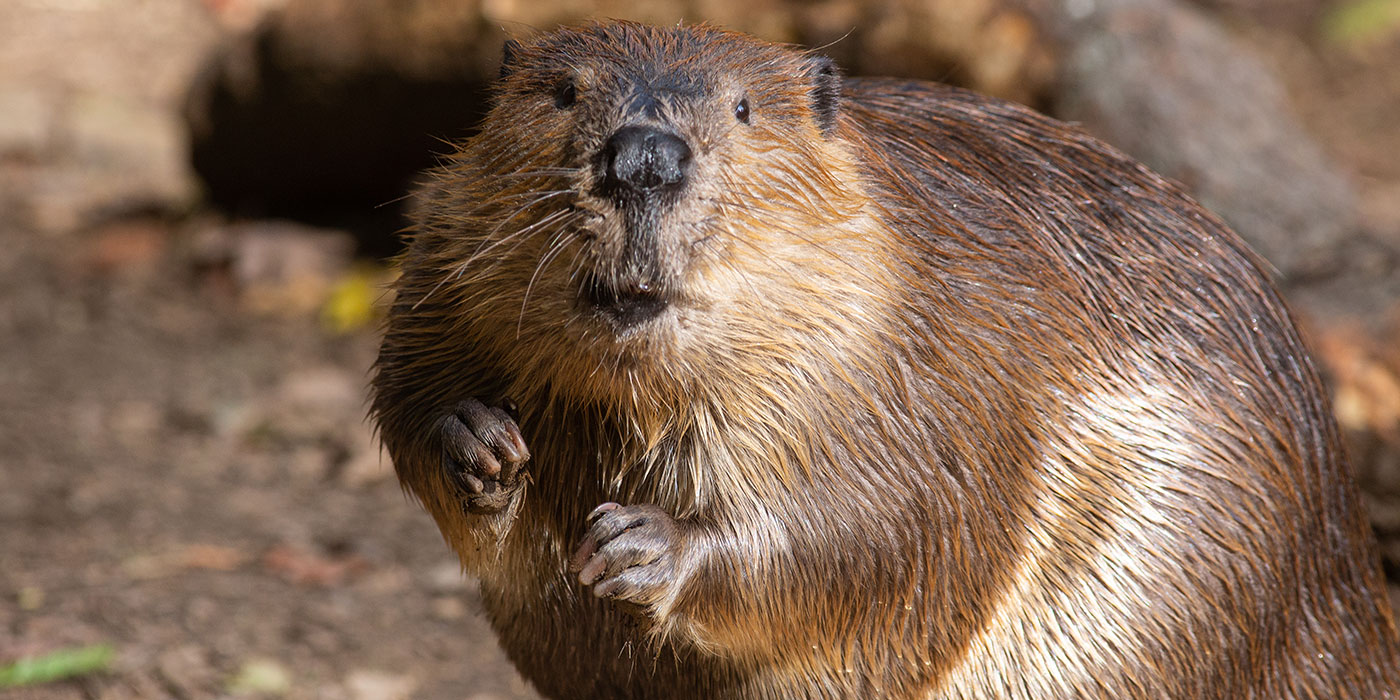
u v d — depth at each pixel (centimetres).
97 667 834
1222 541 678
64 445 1218
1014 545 654
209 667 862
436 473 620
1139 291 688
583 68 568
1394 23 2453
